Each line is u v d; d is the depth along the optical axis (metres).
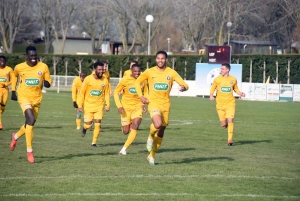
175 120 36.22
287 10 90.06
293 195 13.66
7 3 104.44
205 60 73.69
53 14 102.81
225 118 24.59
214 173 16.41
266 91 64.06
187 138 26.03
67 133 26.95
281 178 15.81
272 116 41.38
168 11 98.56
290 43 92.62
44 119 34.69
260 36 94.94
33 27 120.25
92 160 18.47
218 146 23.23
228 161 18.84
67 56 82.44
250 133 29.03
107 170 16.58
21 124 30.67
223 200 13.00
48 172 16.11
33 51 18.08
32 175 15.62
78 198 12.98
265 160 19.30
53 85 74.12
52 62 83.00
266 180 15.51
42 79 18.42
